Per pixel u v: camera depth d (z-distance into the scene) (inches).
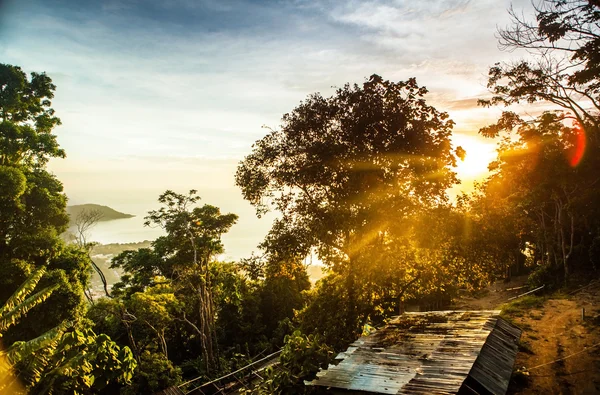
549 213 1419.8
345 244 617.3
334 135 611.8
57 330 389.7
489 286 1587.1
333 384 356.2
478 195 1327.5
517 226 1385.3
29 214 866.8
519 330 460.1
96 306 945.5
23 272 747.4
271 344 1325.0
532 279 1235.9
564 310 776.9
